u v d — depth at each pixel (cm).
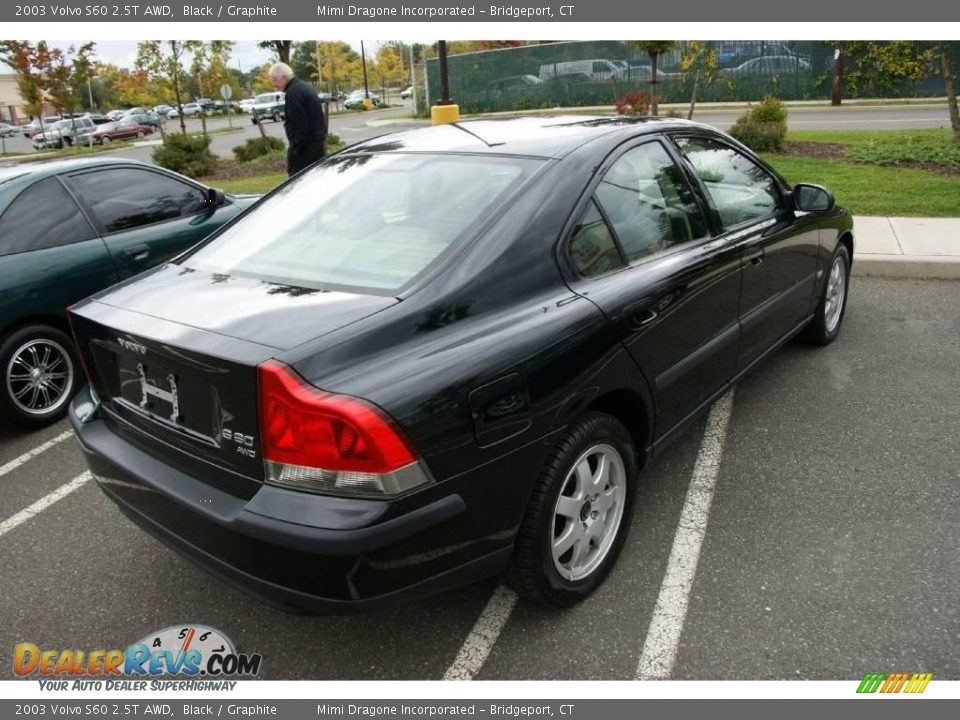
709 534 315
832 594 276
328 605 209
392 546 205
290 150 924
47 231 464
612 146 303
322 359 209
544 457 244
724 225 353
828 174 1075
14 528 349
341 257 265
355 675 254
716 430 402
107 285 483
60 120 4072
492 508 230
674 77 3017
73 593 301
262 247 289
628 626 267
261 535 206
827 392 441
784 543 306
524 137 310
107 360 265
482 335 233
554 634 265
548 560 255
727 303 343
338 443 200
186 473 239
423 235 262
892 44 1523
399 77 6700
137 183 524
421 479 209
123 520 353
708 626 265
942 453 369
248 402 211
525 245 256
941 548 299
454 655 259
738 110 2683
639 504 339
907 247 695
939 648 251
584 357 253
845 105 2650
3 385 438
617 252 286
